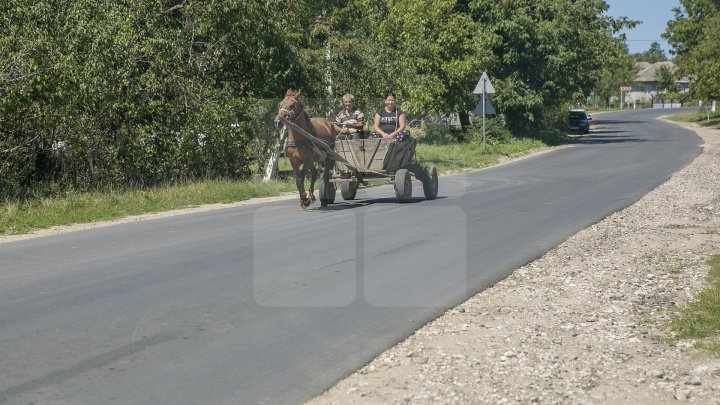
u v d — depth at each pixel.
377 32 33.75
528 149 43.47
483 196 18.86
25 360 6.28
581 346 7.07
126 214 16.39
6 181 18.50
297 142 15.55
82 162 20.33
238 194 19.44
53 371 6.03
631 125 78.69
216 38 23.88
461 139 45.12
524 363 6.54
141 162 21.19
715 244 12.26
